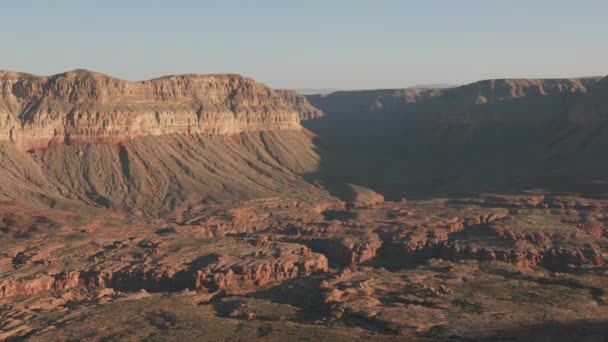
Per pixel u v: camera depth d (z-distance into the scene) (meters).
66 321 131.75
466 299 145.75
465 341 121.56
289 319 136.38
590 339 119.19
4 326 128.12
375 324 131.88
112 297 152.50
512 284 159.38
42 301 148.88
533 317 133.75
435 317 134.25
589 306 141.62
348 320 134.75
